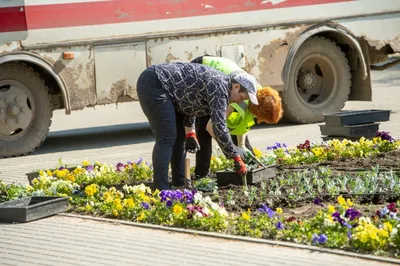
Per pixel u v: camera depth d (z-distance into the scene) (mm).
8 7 16297
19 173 14227
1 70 16531
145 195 10430
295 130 18250
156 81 10375
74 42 16828
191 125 10969
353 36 19734
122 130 20203
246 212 9570
